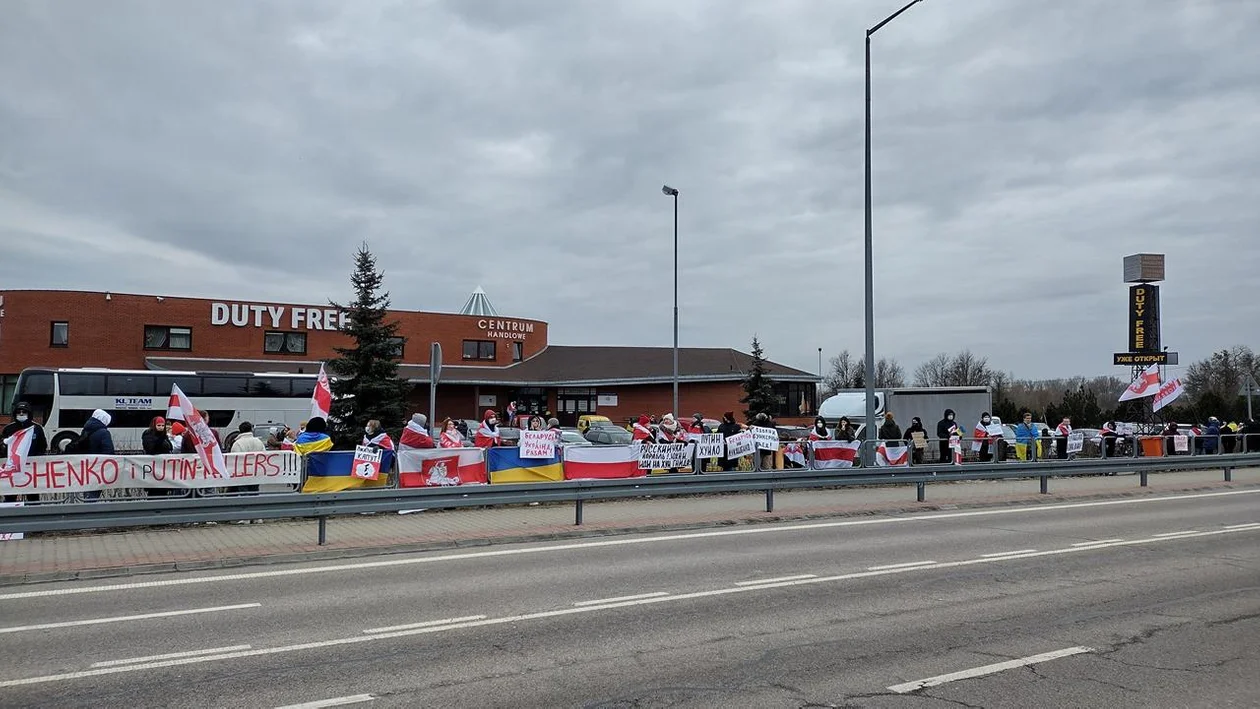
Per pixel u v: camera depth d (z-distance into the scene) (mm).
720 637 7141
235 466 13656
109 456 12695
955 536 13016
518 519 14680
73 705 5480
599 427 29734
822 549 11750
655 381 50312
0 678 6035
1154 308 43062
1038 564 10602
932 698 5609
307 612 8062
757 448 19000
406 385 29875
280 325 47969
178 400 13398
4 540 12359
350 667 6305
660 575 9867
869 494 19250
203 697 5633
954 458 23016
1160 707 5453
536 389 53625
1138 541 12516
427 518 14836
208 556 10961
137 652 6699
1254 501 18312
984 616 7883
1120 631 7340
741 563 10648
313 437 16234
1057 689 5793
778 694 5691
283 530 13375
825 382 95000
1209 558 11062
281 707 5445
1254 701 5566
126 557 10938
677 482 14969
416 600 8562
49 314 42688
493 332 54969
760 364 46188
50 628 7469
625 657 6555
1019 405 70000
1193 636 7168
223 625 7562
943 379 88125
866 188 21312
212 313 46312
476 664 6375
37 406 31594
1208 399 44000
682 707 5445
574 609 8164
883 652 6691
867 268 21234
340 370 29531
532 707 5441
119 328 44031
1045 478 19422
